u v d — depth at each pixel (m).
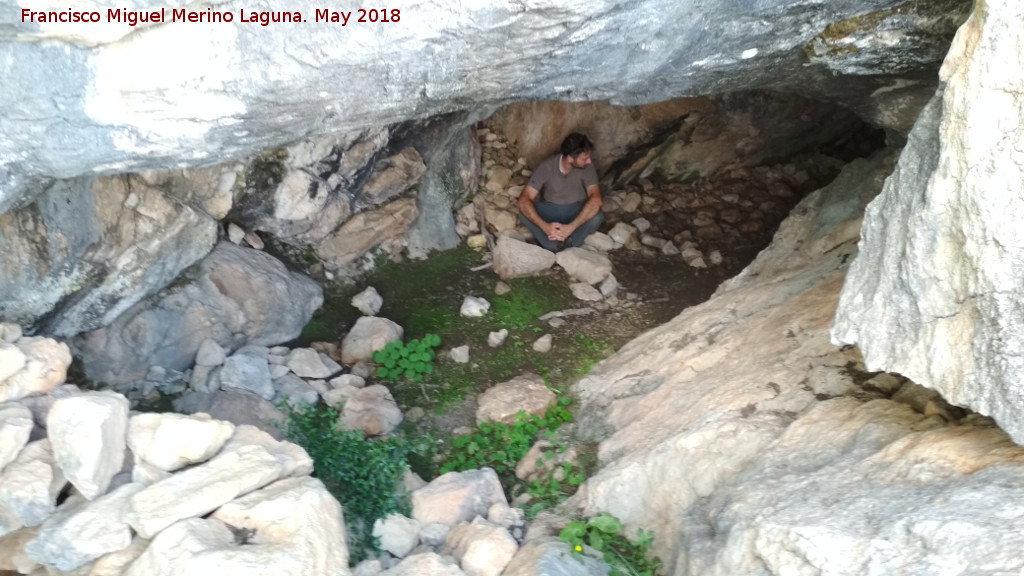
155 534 2.58
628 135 6.38
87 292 3.80
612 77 3.15
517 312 5.31
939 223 2.20
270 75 2.49
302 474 3.06
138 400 4.12
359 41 2.46
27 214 3.34
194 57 2.38
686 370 3.96
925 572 2.08
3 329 3.09
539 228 5.94
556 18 2.57
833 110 6.45
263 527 2.67
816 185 6.72
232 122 2.64
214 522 2.66
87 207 3.57
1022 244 2.02
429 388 4.64
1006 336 2.09
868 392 3.16
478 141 6.29
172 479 2.72
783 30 3.11
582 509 3.57
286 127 2.79
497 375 4.77
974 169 2.07
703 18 2.86
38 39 2.28
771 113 6.39
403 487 3.65
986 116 2.05
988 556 2.01
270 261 4.85
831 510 2.47
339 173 4.90
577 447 4.02
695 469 3.27
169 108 2.51
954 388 2.26
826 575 2.27
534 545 3.25
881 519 2.32
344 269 5.37
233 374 4.25
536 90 3.16
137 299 4.08
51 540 2.58
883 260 2.41
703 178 6.75
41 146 2.54
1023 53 1.98
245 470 2.81
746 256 5.97
